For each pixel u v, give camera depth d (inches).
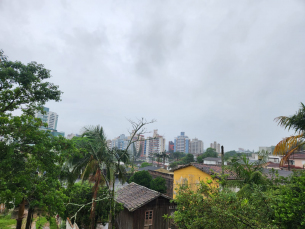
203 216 228.7
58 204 381.7
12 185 346.0
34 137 368.2
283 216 212.4
